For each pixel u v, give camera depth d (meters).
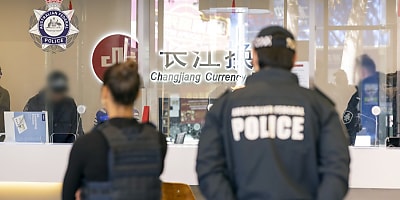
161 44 6.28
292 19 6.27
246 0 6.22
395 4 6.24
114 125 2.00
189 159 3.72
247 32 6.23
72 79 5.95
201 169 1.84
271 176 1.74
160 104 6.13
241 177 1.79
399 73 6.09
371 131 5.93
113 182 1.93
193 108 6.12
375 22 6.29
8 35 6.54
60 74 5.82
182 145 3.84
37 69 6.48
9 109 6.33
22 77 6.50
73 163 1.98
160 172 2.08
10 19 6.54
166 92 6.20
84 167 1.96
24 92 6.49
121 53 6.30
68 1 5.91
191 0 6.24
